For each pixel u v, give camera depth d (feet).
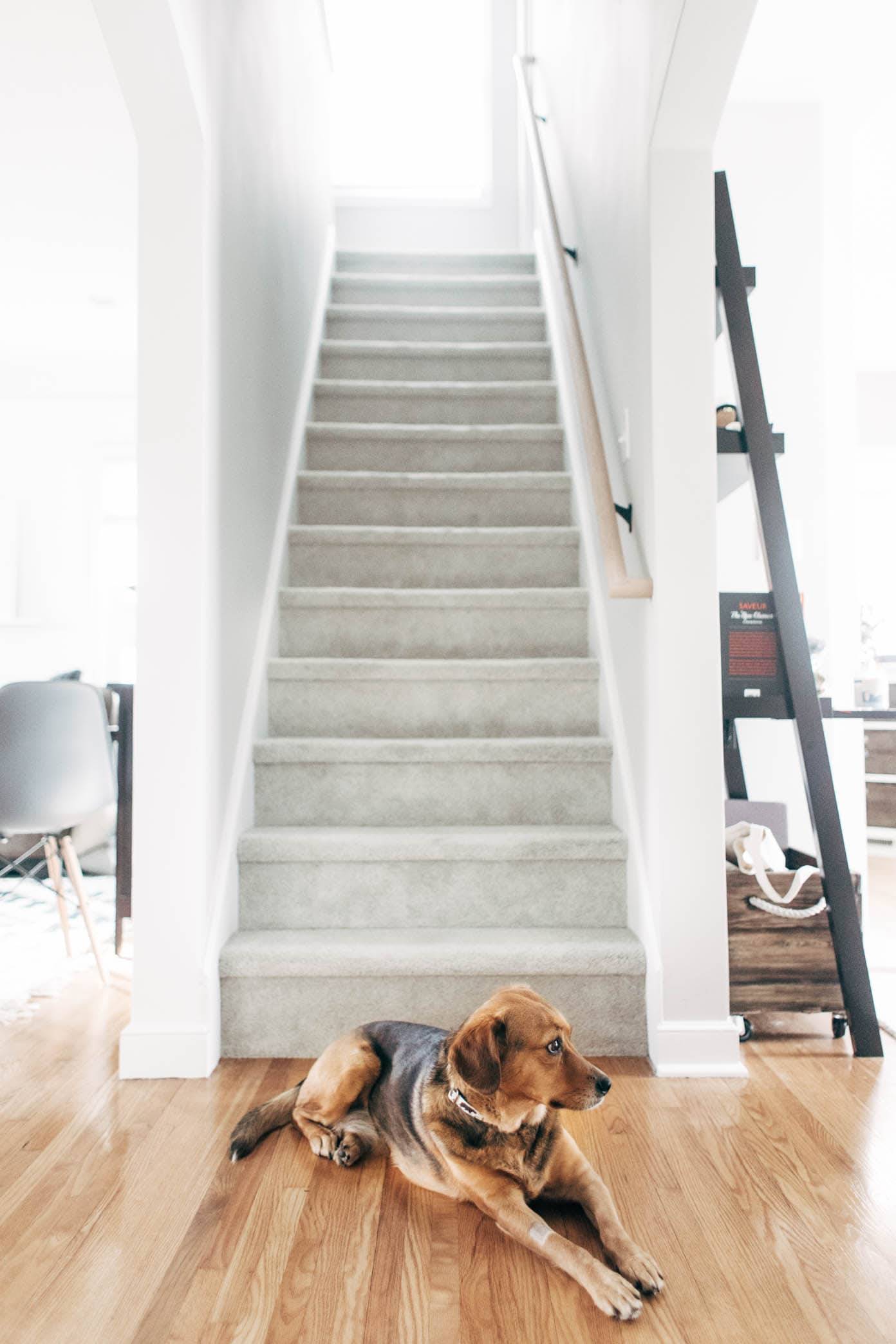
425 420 12.89
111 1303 4.17
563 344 12.84
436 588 10.80
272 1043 7.14
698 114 6.79
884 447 21.50
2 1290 4.27
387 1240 4.67
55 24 10.48
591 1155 5.54
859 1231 4.73
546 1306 4.15
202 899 6.90
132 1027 6.78
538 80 16.12
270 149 10.16
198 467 7.03
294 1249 4.59
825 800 7.52
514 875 7.89
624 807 8.06
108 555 21.76
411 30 19.56
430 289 15.46
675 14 6.16
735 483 9.14
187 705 6.93
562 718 9.41
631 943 7.25
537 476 11.41
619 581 6.94
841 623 11.93
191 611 6.98
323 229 15.28
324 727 9.37
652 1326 4.01
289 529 10.64
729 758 9.76
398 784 8.69
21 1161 5.48
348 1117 5.79
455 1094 4.74
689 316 7.04
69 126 12.48
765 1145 5.66
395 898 7.89
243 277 8.64
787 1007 7.36
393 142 19.66
